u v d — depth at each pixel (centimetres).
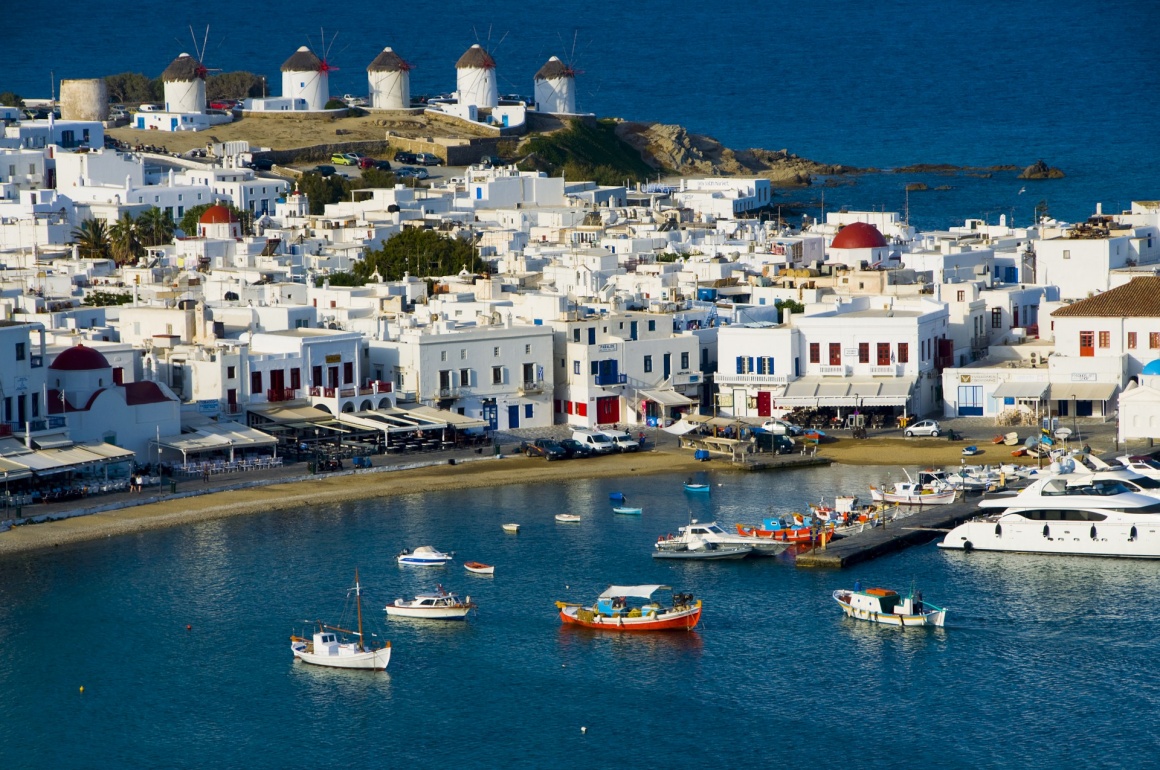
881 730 17662
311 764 17200
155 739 17762
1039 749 17212
